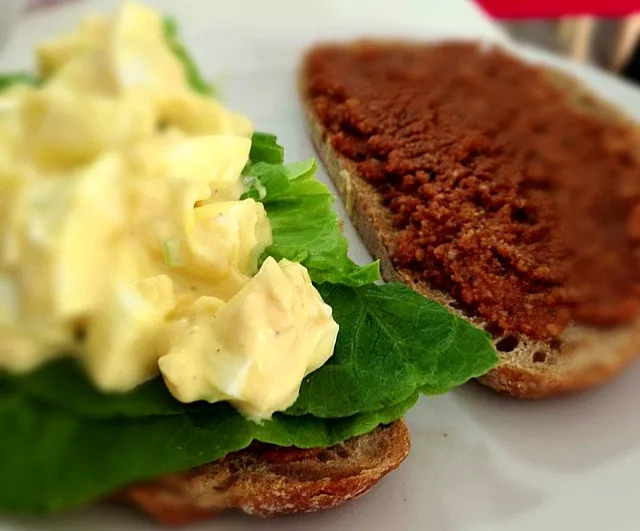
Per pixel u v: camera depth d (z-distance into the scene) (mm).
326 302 129
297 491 112
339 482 114
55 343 99
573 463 130
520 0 260
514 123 193
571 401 141
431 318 128
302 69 206
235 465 115
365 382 118
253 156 151
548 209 166
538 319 145
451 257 152
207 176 120
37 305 95
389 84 203
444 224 159
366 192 173
